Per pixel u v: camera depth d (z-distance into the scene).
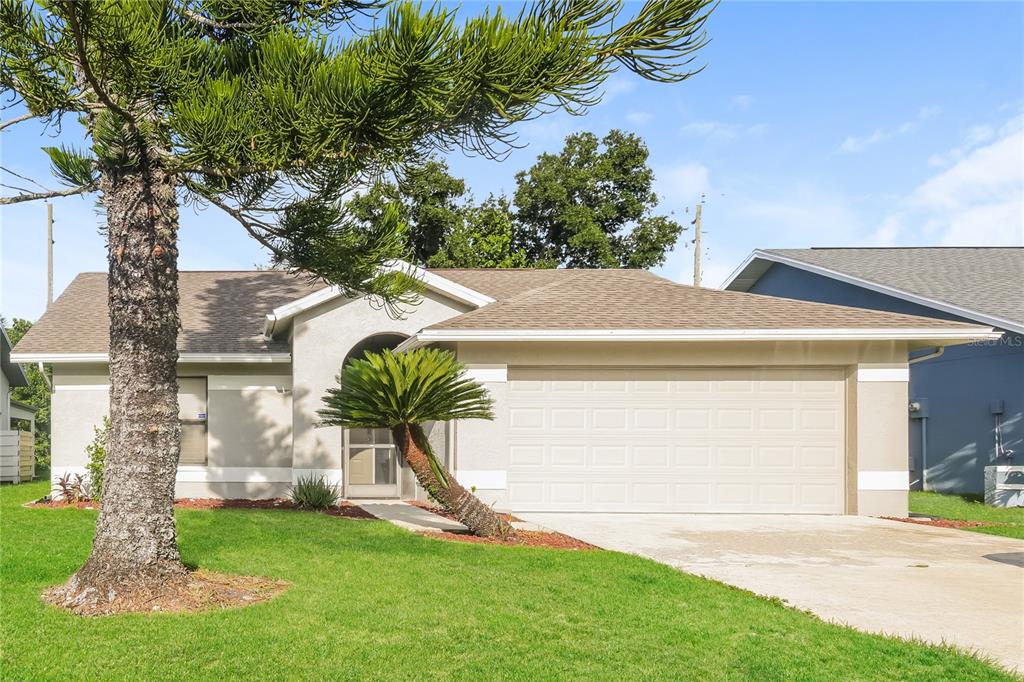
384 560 7.55
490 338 11.86
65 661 4.79
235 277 18.00
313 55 5.57
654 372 12.47
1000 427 15.67
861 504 12.15
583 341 12.07
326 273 8.36
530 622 5.67
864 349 12.33
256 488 13.95
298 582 6.67
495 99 5.33
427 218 28.91
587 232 30.81
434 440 14.47
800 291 21.58
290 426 14.09
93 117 6.16
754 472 12.38
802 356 12.37
